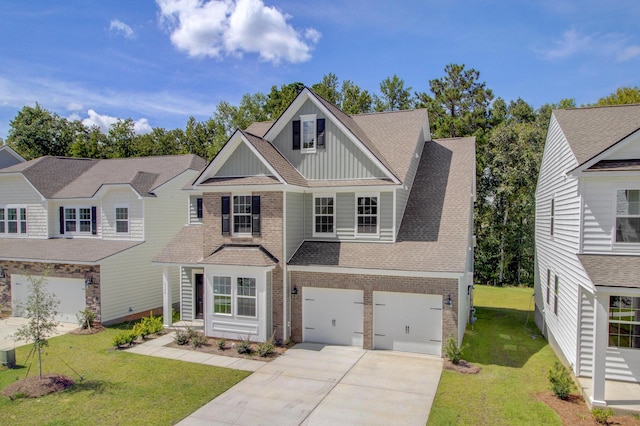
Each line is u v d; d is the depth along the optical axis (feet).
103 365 49.21
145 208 76.89
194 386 42.83
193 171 87.51
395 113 75.66
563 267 50.49
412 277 52.16
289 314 57.88
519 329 67.00
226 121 183.83
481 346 56.85
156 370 47.44
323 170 60.85
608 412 34.01
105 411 37.19
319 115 61.05
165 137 185.37
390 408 37.68
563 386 39.19
